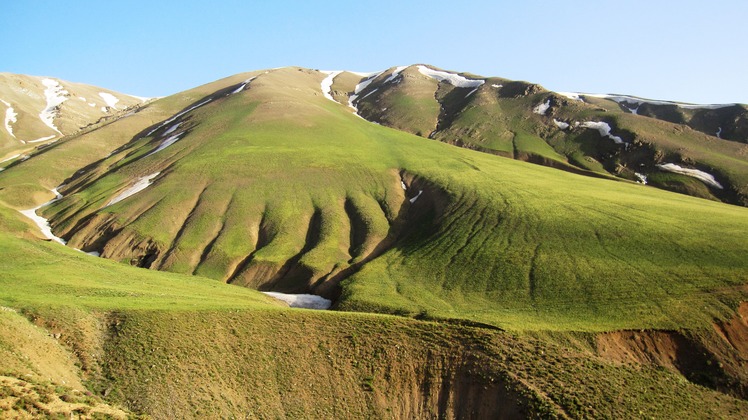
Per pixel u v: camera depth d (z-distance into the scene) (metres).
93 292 46.69
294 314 44.03
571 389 34.84
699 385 38.81
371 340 41.06
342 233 81.12
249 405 35.09
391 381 37.97
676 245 56.75
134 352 36.12
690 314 44.59
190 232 83.06
